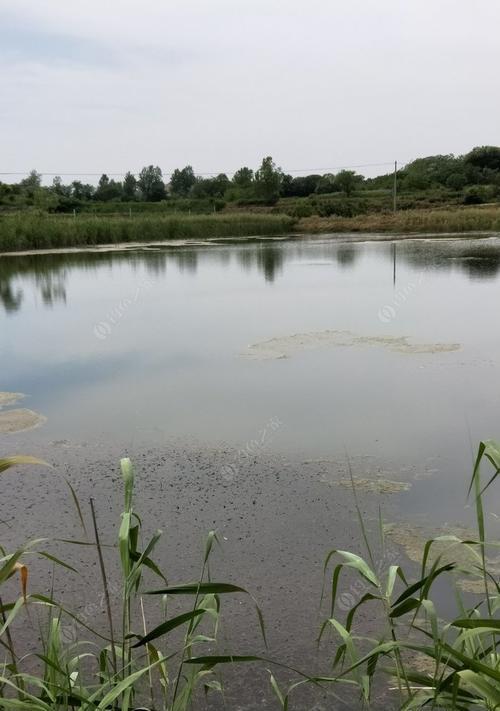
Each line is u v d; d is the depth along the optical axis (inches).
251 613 101.1
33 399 216.8
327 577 109.7
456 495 138.0
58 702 69.1
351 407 197.6
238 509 134.6
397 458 158.2
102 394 220.4
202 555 117.5
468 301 391.2
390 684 85.7
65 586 110.2
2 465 62.7
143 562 72.2
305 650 92.7
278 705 83.0
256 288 486.0
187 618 66.6
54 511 136.9
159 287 503.8
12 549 121.8
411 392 211.2
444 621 96.3
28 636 97.4
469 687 69.9
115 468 158.1
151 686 76.1
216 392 218.2
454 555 113.7
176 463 159.9
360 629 96.4
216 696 84.7
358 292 446.3
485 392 208.1
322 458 159.9
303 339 297.3
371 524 126.6
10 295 473.7
